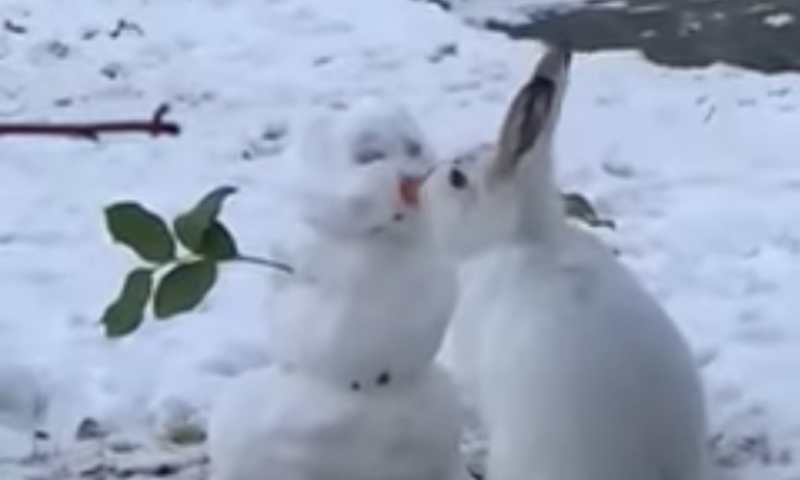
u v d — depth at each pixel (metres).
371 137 1.38
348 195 1.36
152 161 2.75
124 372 1.94
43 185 2.65
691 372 1.45
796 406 1.84
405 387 1.43
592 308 1.42
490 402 1.44
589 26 3.60
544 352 1.40
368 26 3.47
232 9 3.58
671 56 3.38
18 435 1.80
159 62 3.27
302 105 3.02
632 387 1.40
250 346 2.00
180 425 1.82
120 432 1.82
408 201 1.37
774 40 3.46
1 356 1.98
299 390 1.42
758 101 3.02
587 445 1.38
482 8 3.75
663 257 2.32
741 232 2.42
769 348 2.01
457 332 1.49
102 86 3.14
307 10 3.57
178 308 1.21
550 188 1.50
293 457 1.42
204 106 3.03
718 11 3.65
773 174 2.67
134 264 2.31
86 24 3.48
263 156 2.78
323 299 1.39
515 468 1.41
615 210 2.52
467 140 2.79
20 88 3.12
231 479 1.44
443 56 3.30
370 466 1.42
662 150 2.78
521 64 3.26
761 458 1.74
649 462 1.40
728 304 2.15
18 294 2.21
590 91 3.08
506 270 1.47
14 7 3.59
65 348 2.01
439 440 1.44
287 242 1.40
